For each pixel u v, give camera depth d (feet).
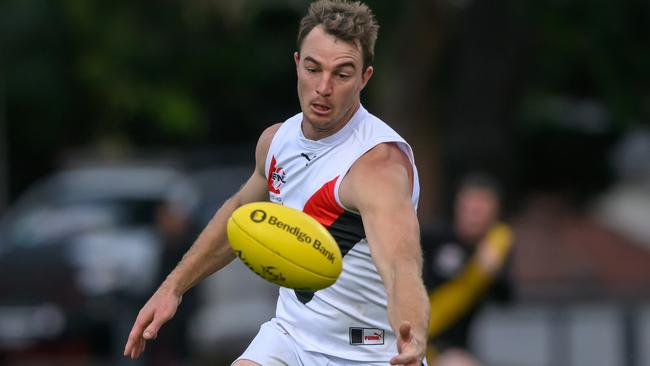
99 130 265.75
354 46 51.21
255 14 218.59
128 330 132.26
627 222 264.11
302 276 48.65
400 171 51.11
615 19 179.63
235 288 135.85
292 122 55.42
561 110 259.19
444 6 173.37
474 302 112.27
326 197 52.54
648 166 326.85
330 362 55.31
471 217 111.55
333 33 51.06
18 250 166.61
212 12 216.95
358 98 53.06
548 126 261.03
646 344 131.23
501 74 175.32
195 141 268.21
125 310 132.77
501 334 151.23
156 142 270.26
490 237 111.86
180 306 132.05
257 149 57.11
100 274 160.56
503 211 160.04
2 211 269.64
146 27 220.43
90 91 253.65
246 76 243.40
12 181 289.74
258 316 135.33
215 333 132.67
